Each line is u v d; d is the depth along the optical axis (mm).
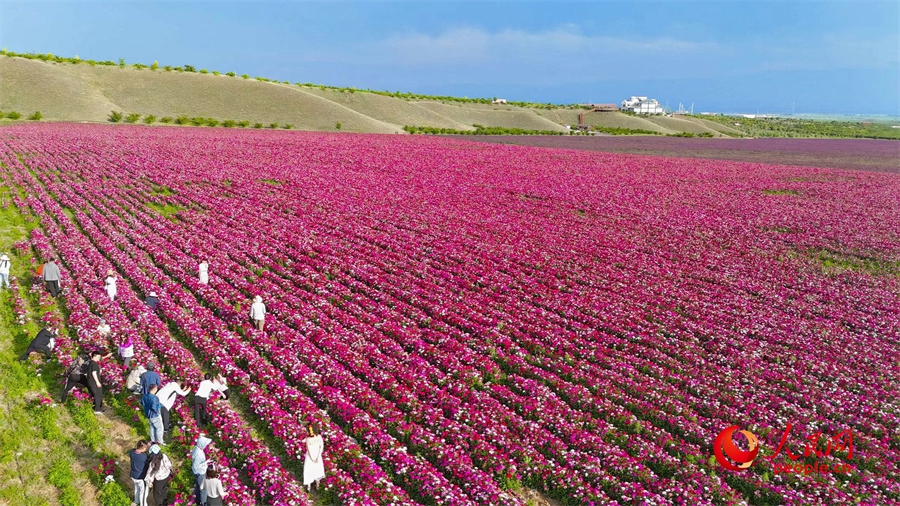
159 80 140875
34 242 31828
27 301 25547
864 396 19594
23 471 15344
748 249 37562
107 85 132875
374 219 41094
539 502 15258
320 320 24359
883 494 15289
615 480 15234
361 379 20531
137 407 18125
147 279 27438
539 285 29750
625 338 24172
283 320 24594
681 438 17812
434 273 30859
